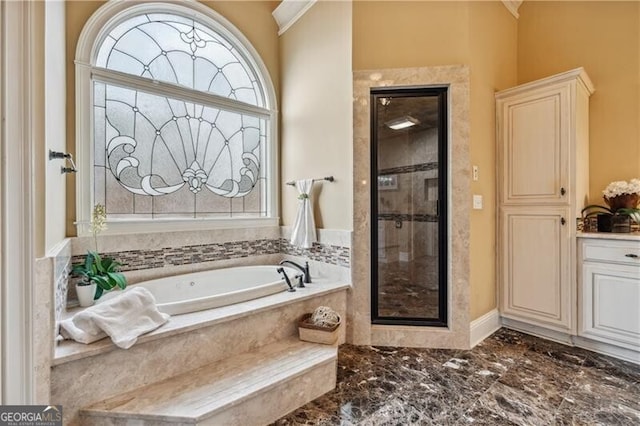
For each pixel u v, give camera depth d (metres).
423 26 2.25
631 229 2.18
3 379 1.01
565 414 1.49
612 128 2.43
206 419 1.28
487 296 2.44
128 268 2.24
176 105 2.56
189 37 2.64
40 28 1.17
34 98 1.09
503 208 2.51
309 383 1.63
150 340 1.45
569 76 2.16
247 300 1.97
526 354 2.10
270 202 3.06
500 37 2.64
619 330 1.97
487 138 2.44
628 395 1.63
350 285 2.32
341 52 2.42
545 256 2.29
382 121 2.46
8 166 1.02
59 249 1.48
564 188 2.20
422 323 2.32
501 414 1.49
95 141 2.18
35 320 1.08
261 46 3.03
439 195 2.33
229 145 2.86
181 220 2.52
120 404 1.32
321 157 2.62
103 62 2.22
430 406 1.57
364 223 2.29
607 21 2.45
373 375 1.86
